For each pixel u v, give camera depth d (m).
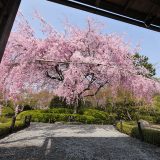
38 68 18.53
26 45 16.41
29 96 23.59
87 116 21.39
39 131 14.09
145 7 4.29
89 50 19.86
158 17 4.57
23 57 16.08
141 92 18.14
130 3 4.07
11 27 2.88
